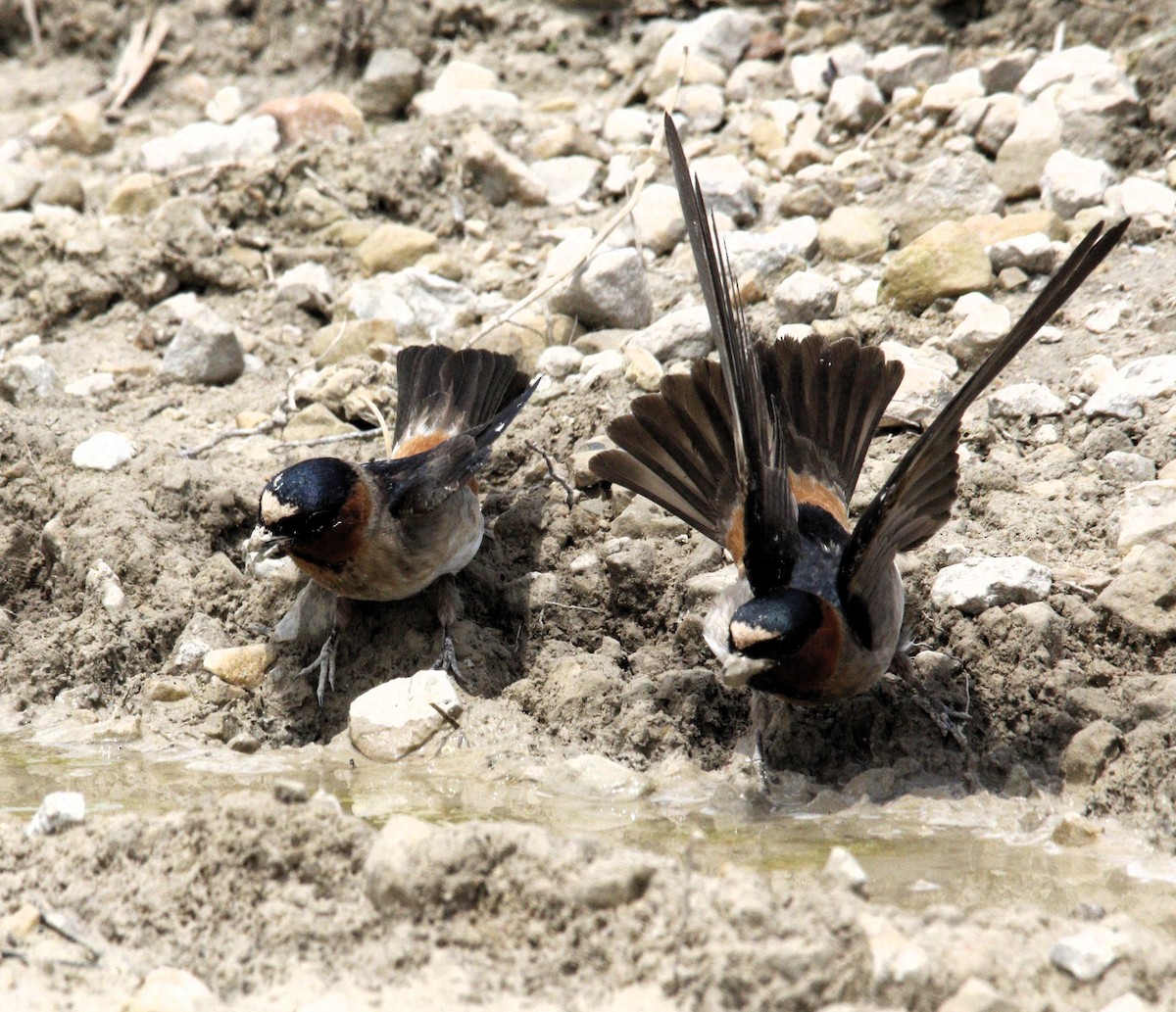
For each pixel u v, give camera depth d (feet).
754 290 49.44
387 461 38.73
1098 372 43.14
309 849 26.58
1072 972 23.86
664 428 36.27
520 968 24.56
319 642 39.73
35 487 43.52
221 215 56.13
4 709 39.27
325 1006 23.67
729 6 63.46
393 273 53.52
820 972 23.54
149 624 40.42
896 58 58.03
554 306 49.70
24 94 66.85
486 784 34.99
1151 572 35.45
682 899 24.79
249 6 66.74
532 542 41.98
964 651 35.70
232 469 44.42
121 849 27.48
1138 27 57.06
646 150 57.11
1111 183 51.49
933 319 47.03
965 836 31.83
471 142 56.80
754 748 35.58
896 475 29.76
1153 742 32.27
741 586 34.83
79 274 52.95
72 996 24.29
